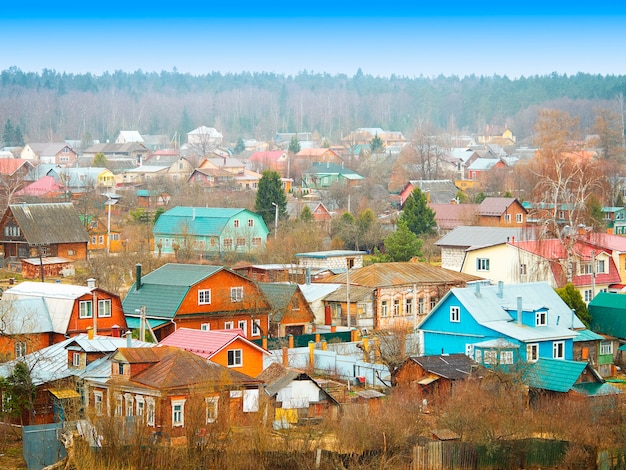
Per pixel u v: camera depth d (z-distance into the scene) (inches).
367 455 3277.6
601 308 5211.6
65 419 3499.0
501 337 4530.0
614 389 4104.3
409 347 4854.8
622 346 5000.0
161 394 3447.3
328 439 3427.7
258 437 3196.4
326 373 4534.9
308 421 3560.5
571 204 6560.0
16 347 4623.5
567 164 7490.2
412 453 3324.3
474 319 4685.0
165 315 5054.1
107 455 3137.3
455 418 3548.2
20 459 3344.0
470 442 3415.4
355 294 5876.0
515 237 6894.7
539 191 6737.2
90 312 4825.3
